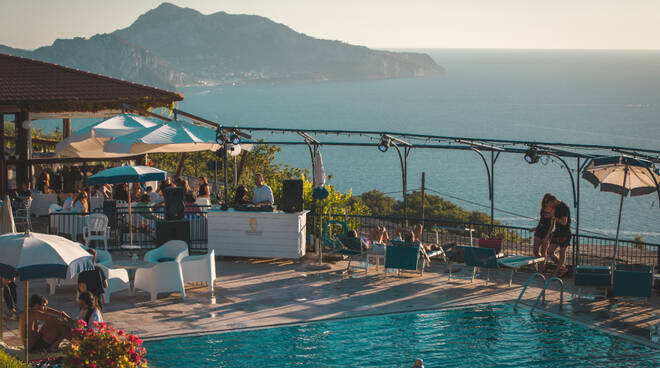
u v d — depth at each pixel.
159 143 18.03
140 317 12.28
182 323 11.95
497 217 152.00
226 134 17.92
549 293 14.02
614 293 12.84
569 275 15.41
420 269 16.19
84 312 10.08
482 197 178.75
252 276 15.38
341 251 15.95
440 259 17.11
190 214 17.73
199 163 44.94
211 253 13.82
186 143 18.64
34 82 26.12
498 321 12.15
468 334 11.42
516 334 11.41
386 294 13.91
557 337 11.25
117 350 8.50
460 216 71.94
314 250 17.84
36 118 26.16
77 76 27.44
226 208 16.92
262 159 44.41
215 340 11.09
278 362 10.10
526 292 14.10
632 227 138.50
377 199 74.50
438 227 17.08
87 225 16.94
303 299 13.52
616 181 15.21
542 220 15.62
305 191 19.39
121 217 18.30
